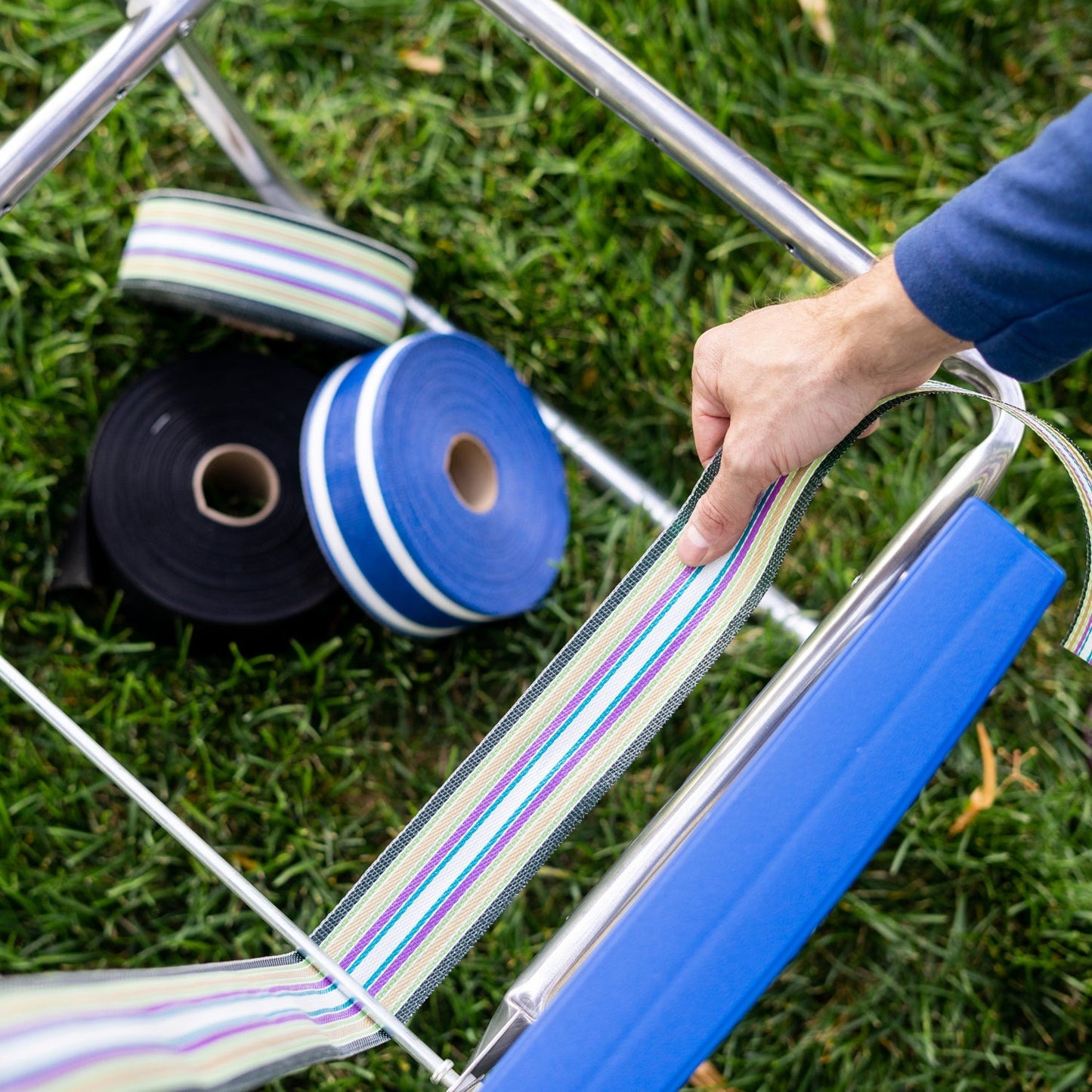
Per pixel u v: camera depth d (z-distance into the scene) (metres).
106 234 1.80
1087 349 0.84
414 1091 1.44
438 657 1.68
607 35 1.98
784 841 0.84
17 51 1.87
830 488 1.79
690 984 0.81
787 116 1.97
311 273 1.51
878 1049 1.55
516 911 1.54
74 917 1.47
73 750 1.54
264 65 1.94
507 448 1.63
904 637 0.88
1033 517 1.82
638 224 1.91
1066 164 0.73
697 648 1.03
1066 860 1.60
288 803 1.58
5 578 1.62
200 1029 0.73
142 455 1.56
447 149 1.93
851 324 0.88
